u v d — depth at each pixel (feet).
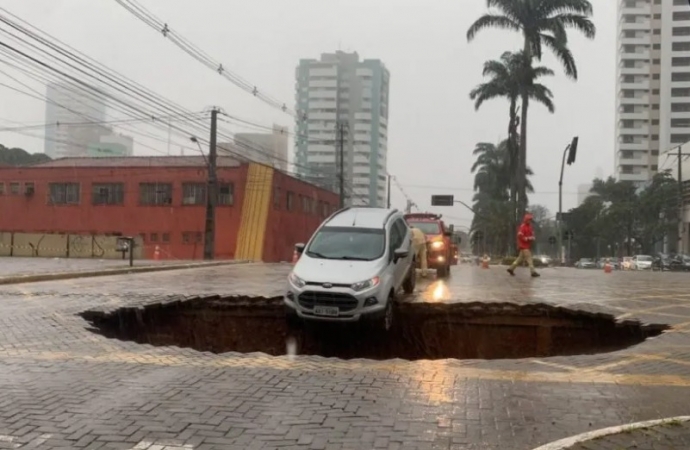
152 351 26.68
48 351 26.14
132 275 64.90
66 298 41.52
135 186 159.84
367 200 305.73
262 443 15.85
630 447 15.40
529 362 25.27
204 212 156.46
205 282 55.01
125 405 18.86
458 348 40.22
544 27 114.62
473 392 20.54
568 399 19.79
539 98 119.85
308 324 35.45
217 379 22.07
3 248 137.18
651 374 23.11
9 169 166.50
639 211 200.85
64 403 18.99
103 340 28.60
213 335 41.96
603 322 37.37
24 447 15.47
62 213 163.63
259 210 155.12
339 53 307.99
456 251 101.30
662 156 254.68
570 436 16.33
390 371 23.53
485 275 65.82
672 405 19.22
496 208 208.44
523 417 17.95
